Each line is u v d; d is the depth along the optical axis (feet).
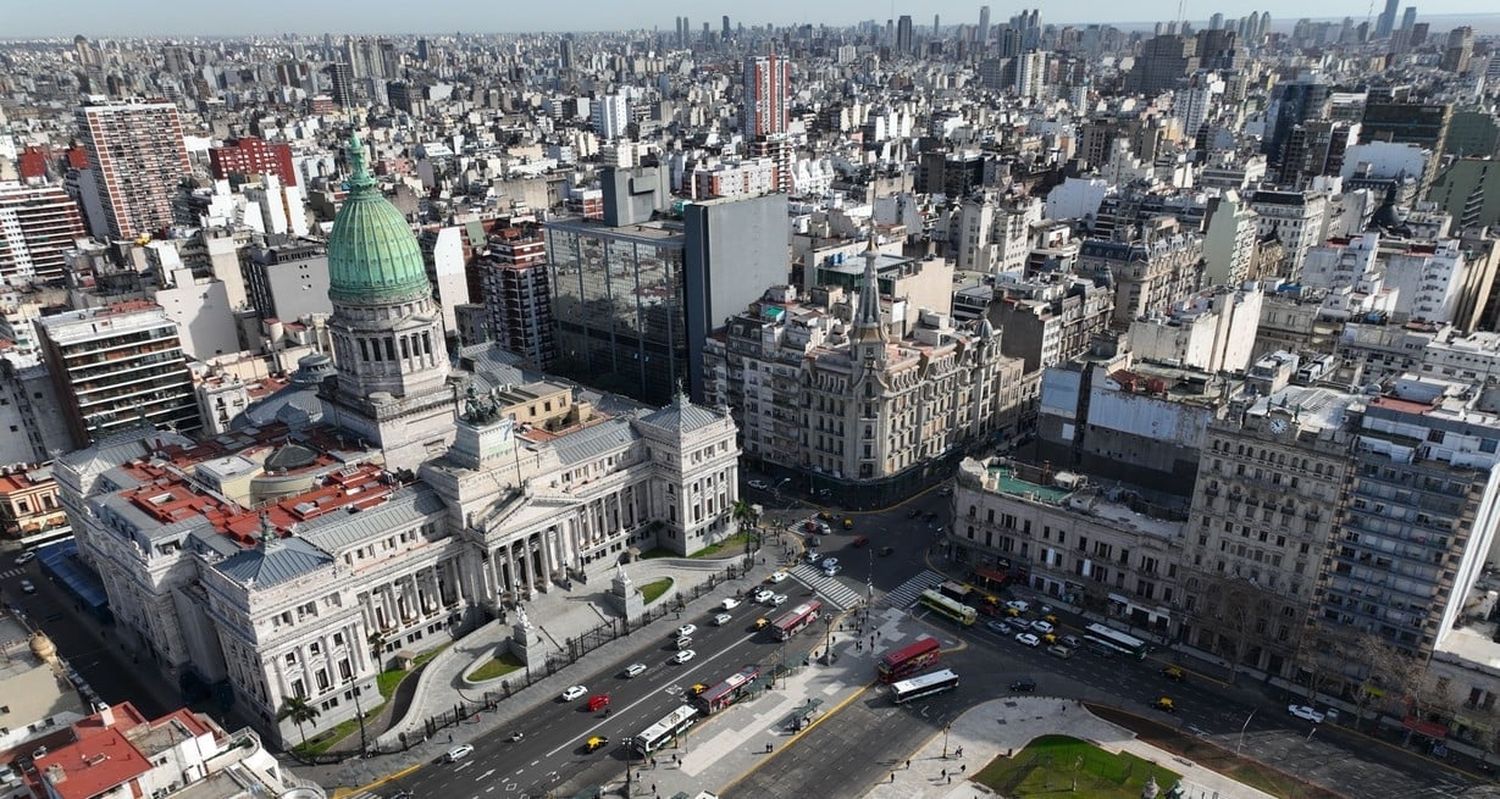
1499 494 510.17
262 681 487.61
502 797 457.68
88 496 598.75
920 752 482.28
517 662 553.64
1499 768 463.42
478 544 569.23
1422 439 471.62
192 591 517.96
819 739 493.36
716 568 652.89
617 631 582.76
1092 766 469.16
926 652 540.11
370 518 543.80
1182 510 593.42
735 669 549.54
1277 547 517.55
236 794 332.80
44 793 334.24
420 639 568.41
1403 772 463.42
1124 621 585.22
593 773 472.85
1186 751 478.59
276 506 555.69
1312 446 490.90
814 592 624.59
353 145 610.65
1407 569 478.59
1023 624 580.71
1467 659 474.49
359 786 467.11
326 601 499.92
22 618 526.57
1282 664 531.50
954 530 654.94
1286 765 468.34
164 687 553.64
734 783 463.83
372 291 617.62
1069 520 593.83
